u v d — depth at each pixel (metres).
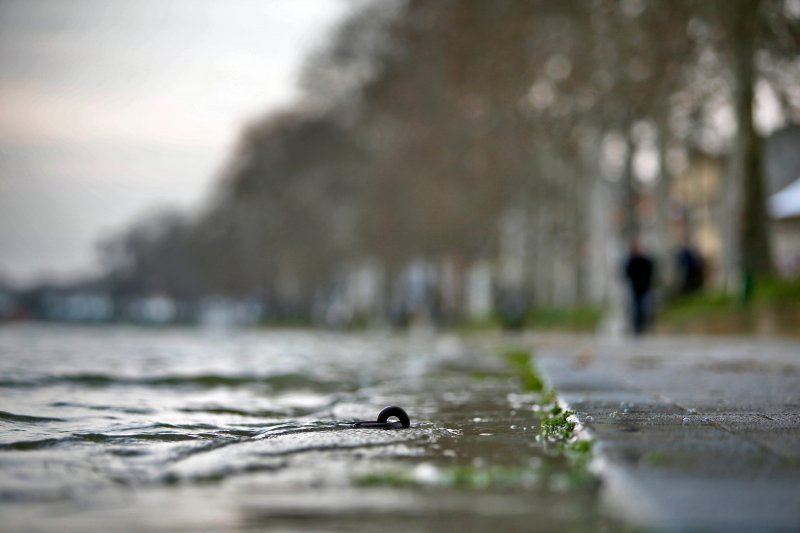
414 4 136.12
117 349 58.47
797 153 152.88
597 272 110.75
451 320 181.00
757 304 75.56
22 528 8.69
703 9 80.44
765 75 81.31
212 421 17.77
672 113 94.19
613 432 14.12
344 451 13.26
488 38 102.19
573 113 102.38
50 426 16.66
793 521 8.24
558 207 147.12
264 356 52.19
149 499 9.96
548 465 11.88
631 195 103.25
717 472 10.64
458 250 161.50
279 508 9.48
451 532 8.48
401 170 155.50
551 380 26.75
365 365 42.69
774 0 78.19
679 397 21.09
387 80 151.88
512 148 116.94
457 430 16.06
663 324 85.06
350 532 8.53
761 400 20.50
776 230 136.12
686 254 98.94
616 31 86.62
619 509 9.19
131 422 17.45
